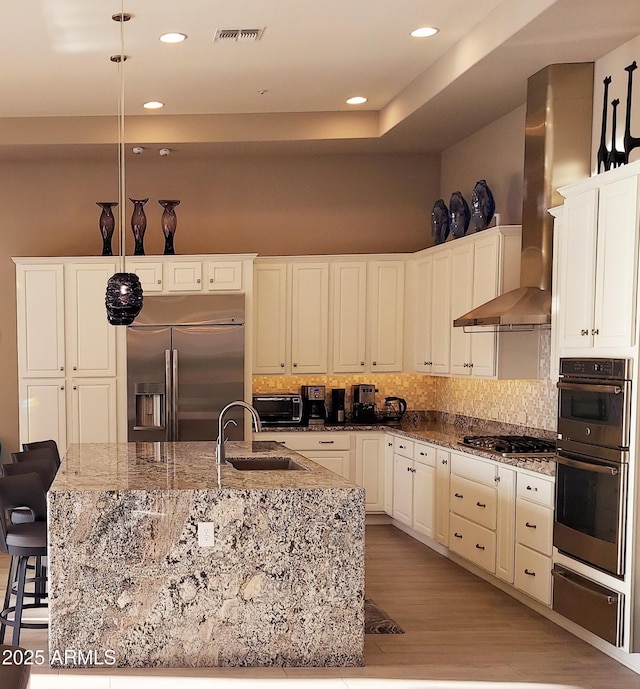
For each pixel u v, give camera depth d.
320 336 7.76
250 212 8.13
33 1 4.72
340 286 7.77
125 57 5.74
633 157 4.82
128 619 4.04
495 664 4.22
